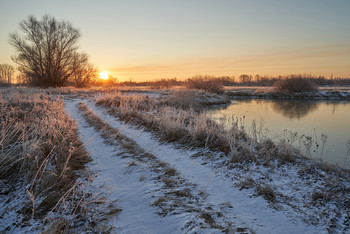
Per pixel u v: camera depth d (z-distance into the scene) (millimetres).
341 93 38844
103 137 8414
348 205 3646
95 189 4266
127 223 3230
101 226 3125
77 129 9555
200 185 4586
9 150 5305
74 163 5508
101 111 14883
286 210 3588
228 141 6539
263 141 6883
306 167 5172
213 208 3648
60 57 37969
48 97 20188
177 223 3205
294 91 41562
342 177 4688
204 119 8742
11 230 2953
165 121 9203
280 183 4523
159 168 5520
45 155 5559
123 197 4023
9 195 3830
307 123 15398
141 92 29484
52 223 3018
